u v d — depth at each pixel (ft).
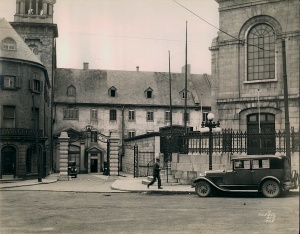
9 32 139.23
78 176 163.53
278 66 94.43
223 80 100.73
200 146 81.92
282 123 92.99
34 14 195.72
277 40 94.63
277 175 60.70
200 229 38.60
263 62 97.25
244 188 62.23
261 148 75.31
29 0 194.70
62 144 131.64
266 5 96.17
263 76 97.09
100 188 92.17
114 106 222.89
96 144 214.69
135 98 227.61
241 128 97.81
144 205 56.95
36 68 143.95
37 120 144.97
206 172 65.41
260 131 95.61
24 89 138.62
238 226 39.55
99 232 38.50
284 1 94.17
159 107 227.20
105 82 232.32
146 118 225.56
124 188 82.84
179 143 85.35
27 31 192.03
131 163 175.83
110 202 62.39
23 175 132.26
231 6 100.37
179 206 54.65
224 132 86.43
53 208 56.80
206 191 64.95
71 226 41.96
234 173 62.85
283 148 73.10
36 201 66.90
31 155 139.33
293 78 92.43
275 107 93.56
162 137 92.48
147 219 44.91
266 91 95.61
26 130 135.54
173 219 44.42
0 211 54.08
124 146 186.09
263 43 97.30
